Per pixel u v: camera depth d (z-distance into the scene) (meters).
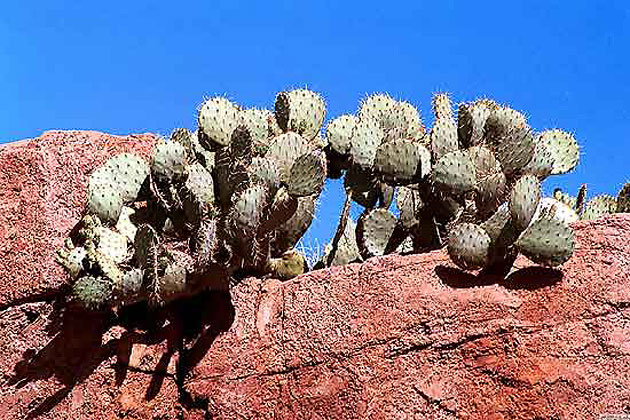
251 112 5.29
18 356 5.05
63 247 5.14
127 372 4.94
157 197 5.04
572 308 4.20
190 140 5.50
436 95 5.78
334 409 4.34
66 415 4.92
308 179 4.82
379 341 4.35
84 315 5.05
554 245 4.22
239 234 4.63
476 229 4.30
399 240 5.47
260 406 4.55
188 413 4.77
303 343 4.52
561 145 5.69
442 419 4.16
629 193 5.86
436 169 4.79
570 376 4.05
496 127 5.12
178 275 4.68
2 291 5.11
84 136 5.59
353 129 5.50
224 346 4.75
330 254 5.82
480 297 4.30
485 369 4.18
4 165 5.37
